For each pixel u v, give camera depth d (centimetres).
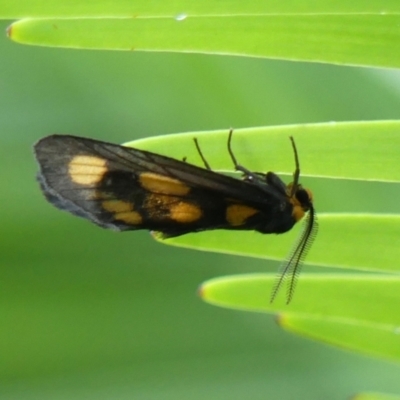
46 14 15
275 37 16
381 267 16
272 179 17
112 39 16
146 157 16
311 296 16
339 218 16
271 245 16
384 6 15
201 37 16
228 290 16
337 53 16
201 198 16
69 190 16
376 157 16
